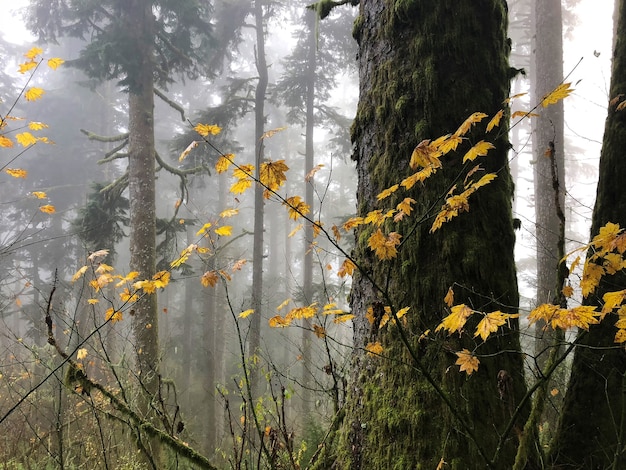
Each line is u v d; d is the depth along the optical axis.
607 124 2.16
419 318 1.75
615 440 1.70
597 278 1.40
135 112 8.05
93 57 7.94
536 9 7.80
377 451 1.70
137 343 6.23
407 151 1.93
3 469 3.28
